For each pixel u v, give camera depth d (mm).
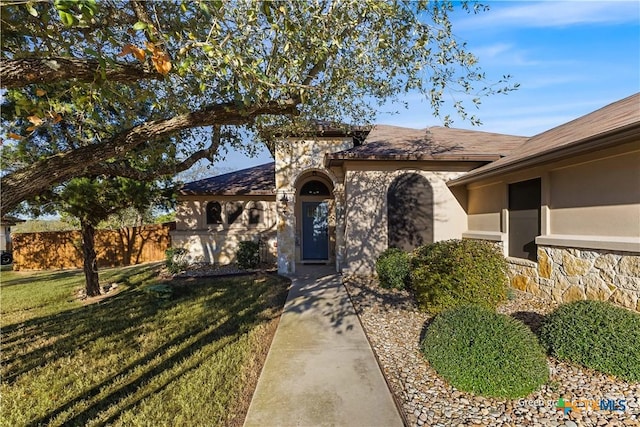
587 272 6266
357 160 10539
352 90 5363
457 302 6031
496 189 9359
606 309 4316
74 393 3988
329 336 5535
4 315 7832
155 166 7258
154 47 2648
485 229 9922
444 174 10984
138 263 17703
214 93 4953
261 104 3824
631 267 5395
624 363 3836
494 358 3727
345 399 3619
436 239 10945
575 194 6602
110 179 8625
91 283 9820
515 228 8555
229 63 3162
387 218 10891
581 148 5574
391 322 6160
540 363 3775
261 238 14953
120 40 3719
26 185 2738
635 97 8500
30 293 10547
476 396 3645
